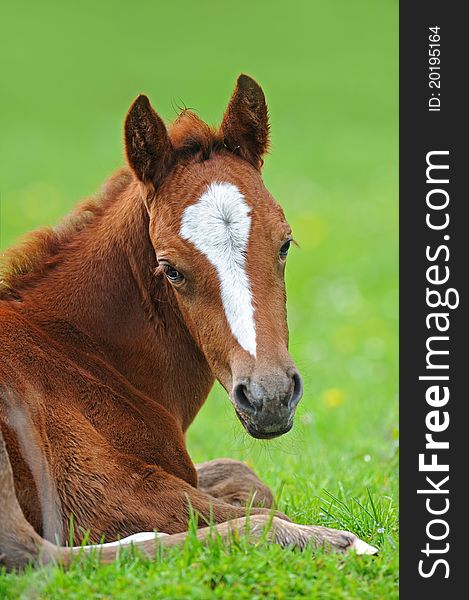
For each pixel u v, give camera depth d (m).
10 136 30.72
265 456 9.73
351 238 21.61
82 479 6.35
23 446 6.25
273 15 49.81
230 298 6.16
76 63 41.03
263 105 6.76
